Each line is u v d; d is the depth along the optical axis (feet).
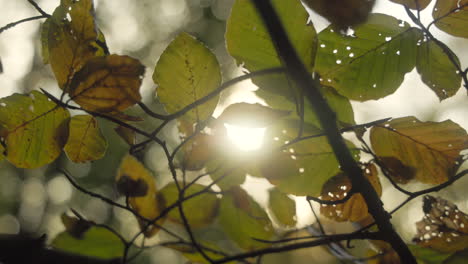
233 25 2.43
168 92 2.47
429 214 2.67
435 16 2.51
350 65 2.56
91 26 2.42
